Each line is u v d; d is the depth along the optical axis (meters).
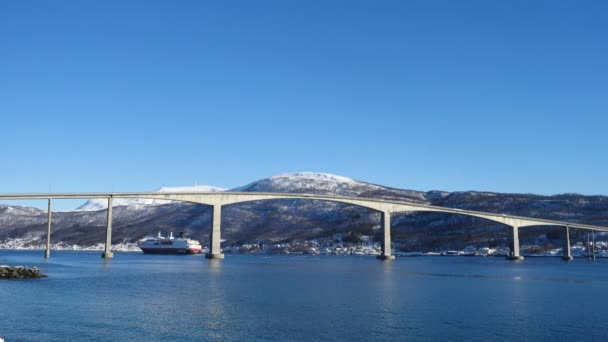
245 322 49.50
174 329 46.09
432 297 70.38
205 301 64.44
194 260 197.75
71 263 168.50
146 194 182.62
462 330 46.22
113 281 92.94
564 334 44.84
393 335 44.16
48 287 80.38
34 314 53.44
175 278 102.06
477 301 66.06
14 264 159.88
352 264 182.88
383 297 70.06
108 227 187.38
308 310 57.09
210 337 43.09
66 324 48.03
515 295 73.81
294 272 128.62
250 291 76.94
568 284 94.06
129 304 61.22
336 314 54.38
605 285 92.00
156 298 67.31
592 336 44.12
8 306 58.88
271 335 43.91
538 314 55.06
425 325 48.38
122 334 43.94
